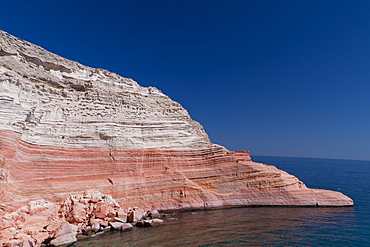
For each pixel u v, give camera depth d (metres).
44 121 23.11
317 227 21.92
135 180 26.27
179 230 20.16
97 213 20.95
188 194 28.52
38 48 26.53
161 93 37.41
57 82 25.86
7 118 18.78
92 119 26.39
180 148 31.28
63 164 22.72
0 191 16.44
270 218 24.64
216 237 18.55
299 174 77.56
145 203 25.91
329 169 112.69
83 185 22.78
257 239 18.41
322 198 31.53
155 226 21.23
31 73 23.86
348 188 47.62
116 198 24.25
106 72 32.28
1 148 17.31
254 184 31.39
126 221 22.12
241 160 33.25
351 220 24.53
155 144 29.88
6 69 20.97
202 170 30.53
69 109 25.48
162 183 27.61
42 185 20.48
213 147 32.97
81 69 29.91
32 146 21.20
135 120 29.72
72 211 19.70
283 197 30.98
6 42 23.31
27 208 17.97
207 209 28.25
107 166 25.30
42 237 16.69
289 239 18.67
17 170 18.97
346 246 17.61
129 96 31.91
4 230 15.18
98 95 28.58
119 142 27.03
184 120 35.03
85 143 24.97
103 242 17.16
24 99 21.11
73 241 17.03
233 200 29.86
